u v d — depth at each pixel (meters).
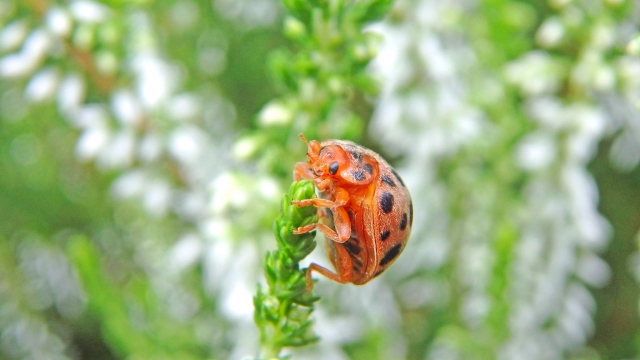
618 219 0.14
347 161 0.08
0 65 0.11
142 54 0.11
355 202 0.08
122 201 0.12
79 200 0.14
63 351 0.13
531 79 0.11
